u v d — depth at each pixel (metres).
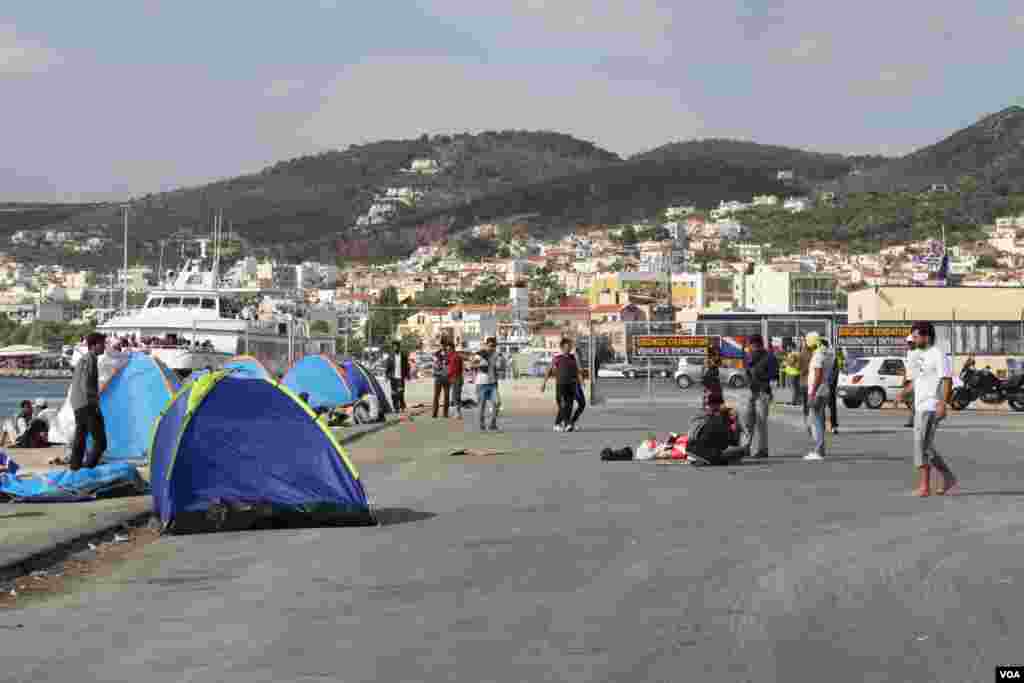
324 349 78.88
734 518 13.41
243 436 13.64
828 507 14.33
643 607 8.73
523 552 11.30
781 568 10.18
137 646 7.86
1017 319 62.91
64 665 7.37
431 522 13.57
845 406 44.22
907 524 12.77
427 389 60.47
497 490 16.75
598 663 7.16
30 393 101.62
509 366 75.88
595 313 186.50
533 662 7.21
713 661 7.15
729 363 58.91
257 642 7.89
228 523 13.20
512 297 161.00
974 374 42.72
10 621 8.75
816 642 7.59
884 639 7.65
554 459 21.72
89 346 18.20
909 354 15.66
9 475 15.74
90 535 12.40
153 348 53.91
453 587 9.66
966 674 6.80
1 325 198.38
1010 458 21.20
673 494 15.90
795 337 50.75
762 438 21.45
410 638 7.91
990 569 10.02
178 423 13.58
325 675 7.00
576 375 29.44
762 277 174.75
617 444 25.27
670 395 51.19
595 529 12.72
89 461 18.14
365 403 34.66
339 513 13.38
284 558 11.32
